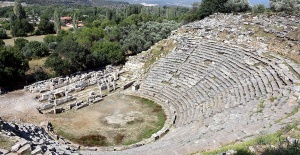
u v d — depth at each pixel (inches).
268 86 1238.9
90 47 2650.1
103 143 1262.3
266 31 1851.6
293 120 851.4
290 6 2504.9
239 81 1422.2
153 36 2935.5
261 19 2143.2
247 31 1942.7
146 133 1352.1
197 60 1820.9
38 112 1566.2
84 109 1625.2
